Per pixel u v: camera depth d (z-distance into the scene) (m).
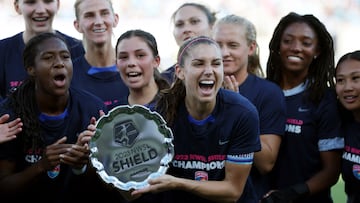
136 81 10.16
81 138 8.26
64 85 8.80
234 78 10.02
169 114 8.90
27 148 8.94
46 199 9.10
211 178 8.95
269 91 10.30
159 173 8.26
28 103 8.95
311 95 10.41
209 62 8.42
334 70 10.60
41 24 11.58
